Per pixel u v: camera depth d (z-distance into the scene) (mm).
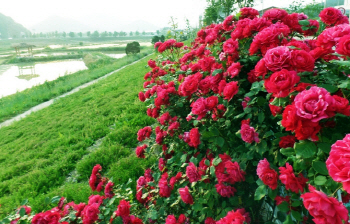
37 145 6828
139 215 2553
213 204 2055
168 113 2971
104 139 5812
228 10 9758
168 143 3080
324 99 1089
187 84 2420
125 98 9094
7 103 16828
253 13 2861
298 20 2541
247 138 1734
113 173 4152
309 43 2197
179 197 2234
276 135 1655
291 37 2617
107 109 8266
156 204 2537
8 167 5797
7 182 5000
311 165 1308
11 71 48625
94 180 2719
